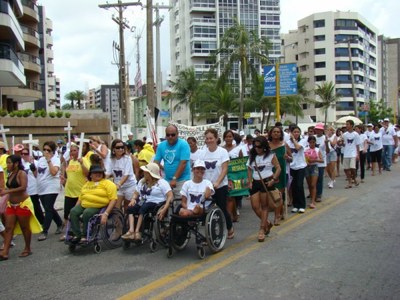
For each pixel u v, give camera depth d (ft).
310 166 35.09
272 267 20.38
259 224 30.71
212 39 262.67
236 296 16.88
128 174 28.58
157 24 70.64
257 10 265.13
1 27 90.89
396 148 70.90
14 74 92.43
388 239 24.56
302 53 299.99
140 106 203.82
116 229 25.91
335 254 22.07
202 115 187.01
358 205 35.53
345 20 290.76
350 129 46.14
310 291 17.11
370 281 17.99
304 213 33.24
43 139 85.40
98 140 32.65
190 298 16.87
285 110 163.53
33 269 22.09
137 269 21.18
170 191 24.68
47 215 29.30
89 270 21.45
